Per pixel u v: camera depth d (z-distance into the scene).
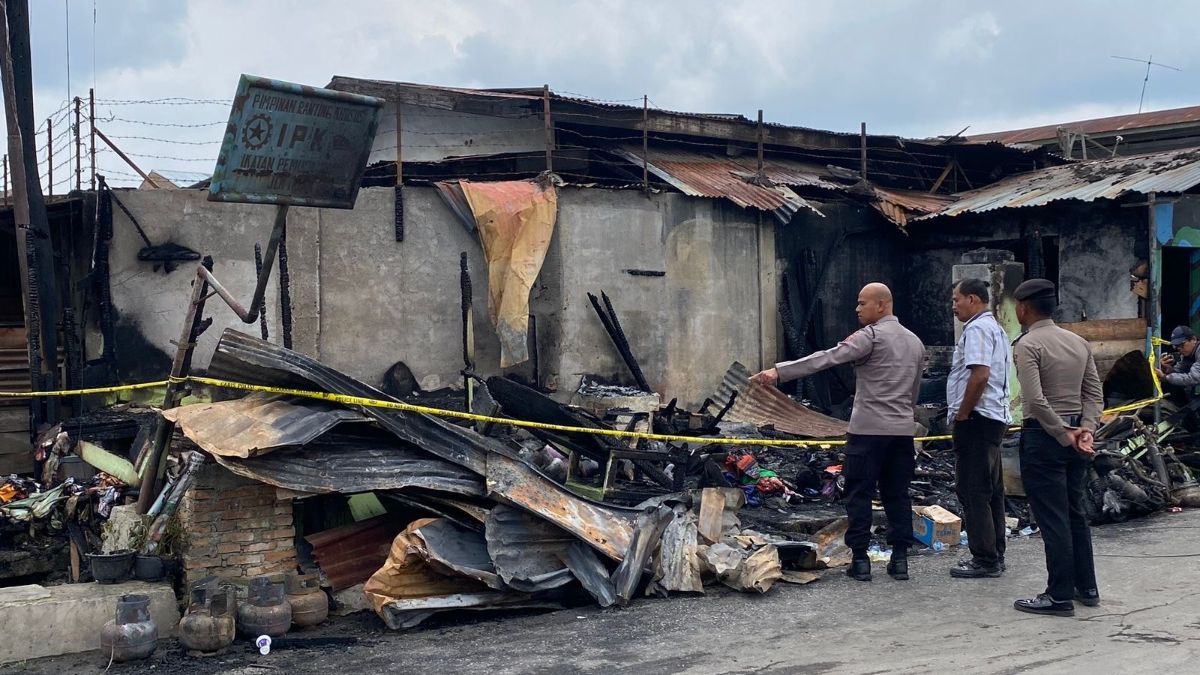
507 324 10.90
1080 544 5.76
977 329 6.13
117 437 8.87
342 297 10.76
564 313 11.65
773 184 13.25
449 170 13.84
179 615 5.78
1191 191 11.88
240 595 5.77
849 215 14.10
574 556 6.24
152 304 10.07
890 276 14.55
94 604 5.53
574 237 11.73
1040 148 15.98
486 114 13.25
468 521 6.21
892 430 6.36
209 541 6.00
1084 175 13.80
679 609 5.97
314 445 5.89
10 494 8.62
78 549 7.62
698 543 6.72
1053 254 13.09
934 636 5.27
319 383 6.00
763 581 6.22
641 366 12.18
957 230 13.91
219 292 6.20
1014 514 8.30
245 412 5.95
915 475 9.33
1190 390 10.52
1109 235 12.12
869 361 6.40
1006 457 8.45
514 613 6.05
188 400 9.52
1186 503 8.99
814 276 13.56
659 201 12.31
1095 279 12.30
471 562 5.96
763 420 11.28
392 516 6.55
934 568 6.84
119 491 8.11
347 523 6.77
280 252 10.41
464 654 5.21
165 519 6.27
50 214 10.93
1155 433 9.95
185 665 5.17
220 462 5.52
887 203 13.93
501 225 10.97
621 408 9.83
